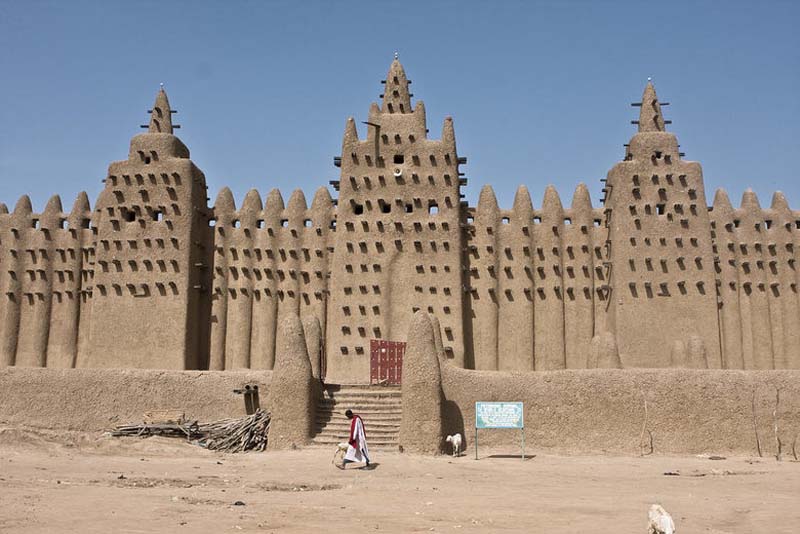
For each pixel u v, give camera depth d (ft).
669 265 105.29
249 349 112.27
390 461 64.08
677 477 59.82
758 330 108.27
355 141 112.68
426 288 108.27
